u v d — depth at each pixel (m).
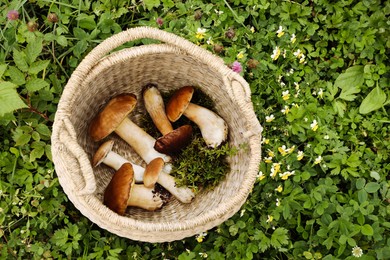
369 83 0.93
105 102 0.86
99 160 0.82
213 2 0.92
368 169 0.90
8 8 0.85
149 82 0.88
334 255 0.87
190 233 0.74
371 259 0.83
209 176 0.84
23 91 0.82
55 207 0.85
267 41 0.92
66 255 0.87
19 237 0.84
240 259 0.85
